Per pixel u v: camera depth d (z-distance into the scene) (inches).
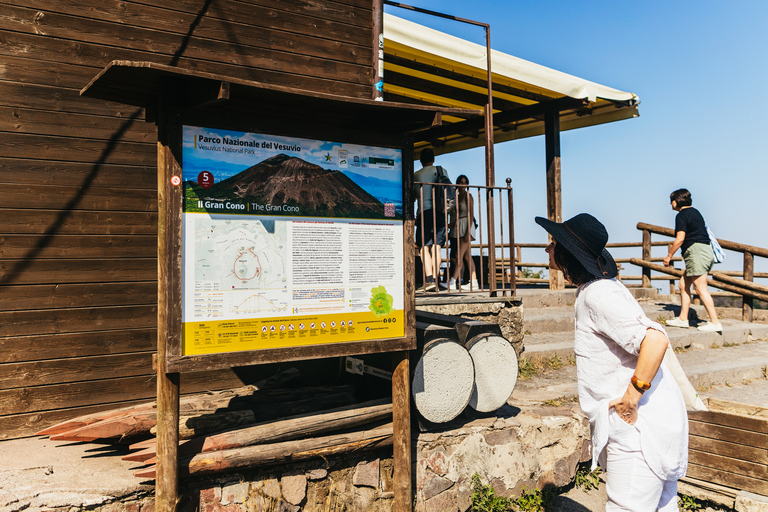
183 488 111.3
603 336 95.1
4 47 137.8
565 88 288.2
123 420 123.0
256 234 111.6
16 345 137.6
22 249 138.9
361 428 135.6
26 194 139.9
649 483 89.8
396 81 295.7
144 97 109.3
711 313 281.9
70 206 145.3
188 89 103.3
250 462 115.0
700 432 168.1
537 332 260.8
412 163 132.9
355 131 124.2
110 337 149.3
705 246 277.7
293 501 123.0
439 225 253.6
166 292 101.5
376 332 125.8
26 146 140.2
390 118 130.0
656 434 89.7
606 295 93.3
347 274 122.5
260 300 111.7
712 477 164.7
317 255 118.8
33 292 139.9
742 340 296.4
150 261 155.6
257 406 135.6
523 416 161.3
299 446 121.0
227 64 165.0
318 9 181.2
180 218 103.0
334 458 129.3
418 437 139.7
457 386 144.2
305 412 137.6
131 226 153.3
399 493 129.7
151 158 156.7
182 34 158.9
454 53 259.6
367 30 191.3
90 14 147.4
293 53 176.2
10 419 136.4
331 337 119.8
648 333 86.9
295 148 117.0
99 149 149.6
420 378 138.3
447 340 143.3
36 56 141.4
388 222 128.6
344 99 110.7
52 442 134.7
